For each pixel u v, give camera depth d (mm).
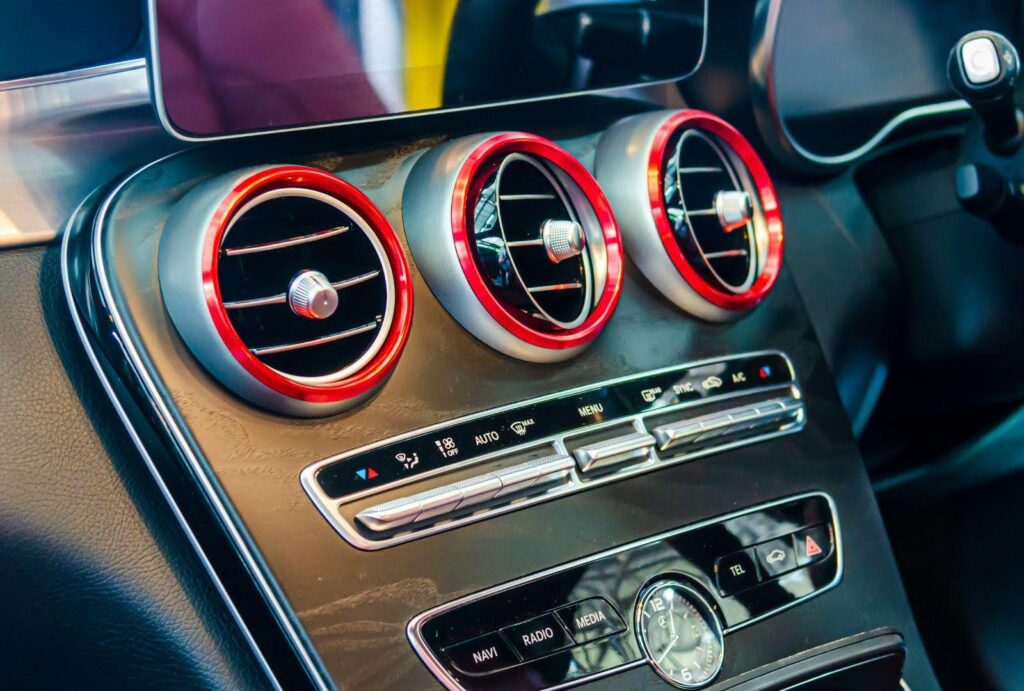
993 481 1257
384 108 818
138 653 786
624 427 841
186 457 679
